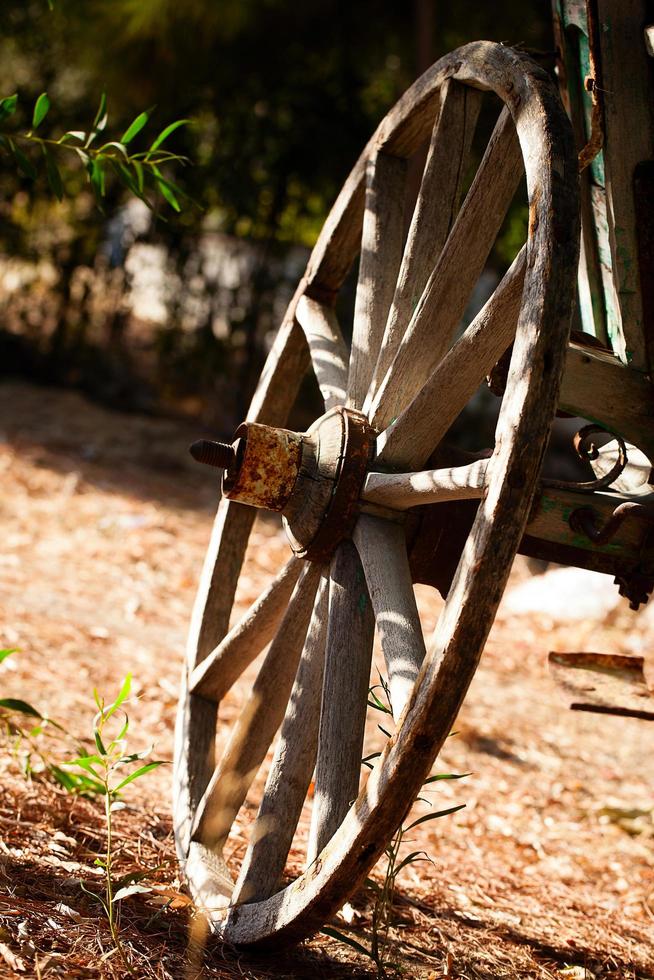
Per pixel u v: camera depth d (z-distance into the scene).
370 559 2.42
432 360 2.56
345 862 2.06
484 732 4.92
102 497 7.80
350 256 3.18
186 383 10.93
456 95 2.61
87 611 5.59
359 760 2.38
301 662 2.58
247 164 10.44
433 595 7.16
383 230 2.93
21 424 9.27
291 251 11.02
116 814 3.14
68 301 10.74
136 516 7.48
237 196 10.46
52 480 7.94
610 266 2.80
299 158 10.48
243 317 10.66
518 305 2.28
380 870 3.11
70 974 2.00
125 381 10.95
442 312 2.53
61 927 2.18
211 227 11.58
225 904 2.47
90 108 9.88
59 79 10.30
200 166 10.42
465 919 2.86
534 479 1.96
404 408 2.57
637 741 5.14
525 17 8.95
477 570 1.93
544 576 7.40
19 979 1.93
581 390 2.55
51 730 3.81
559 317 1.99
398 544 2.45
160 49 8.38
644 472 2.82
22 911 2.21
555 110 2.17
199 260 10.72
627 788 4.50
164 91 9.05
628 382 2.58
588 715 5.40
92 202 10.52
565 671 2.73
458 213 2.54
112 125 9.88
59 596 5.73
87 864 2.65
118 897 2.21
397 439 2.47
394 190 2.97
